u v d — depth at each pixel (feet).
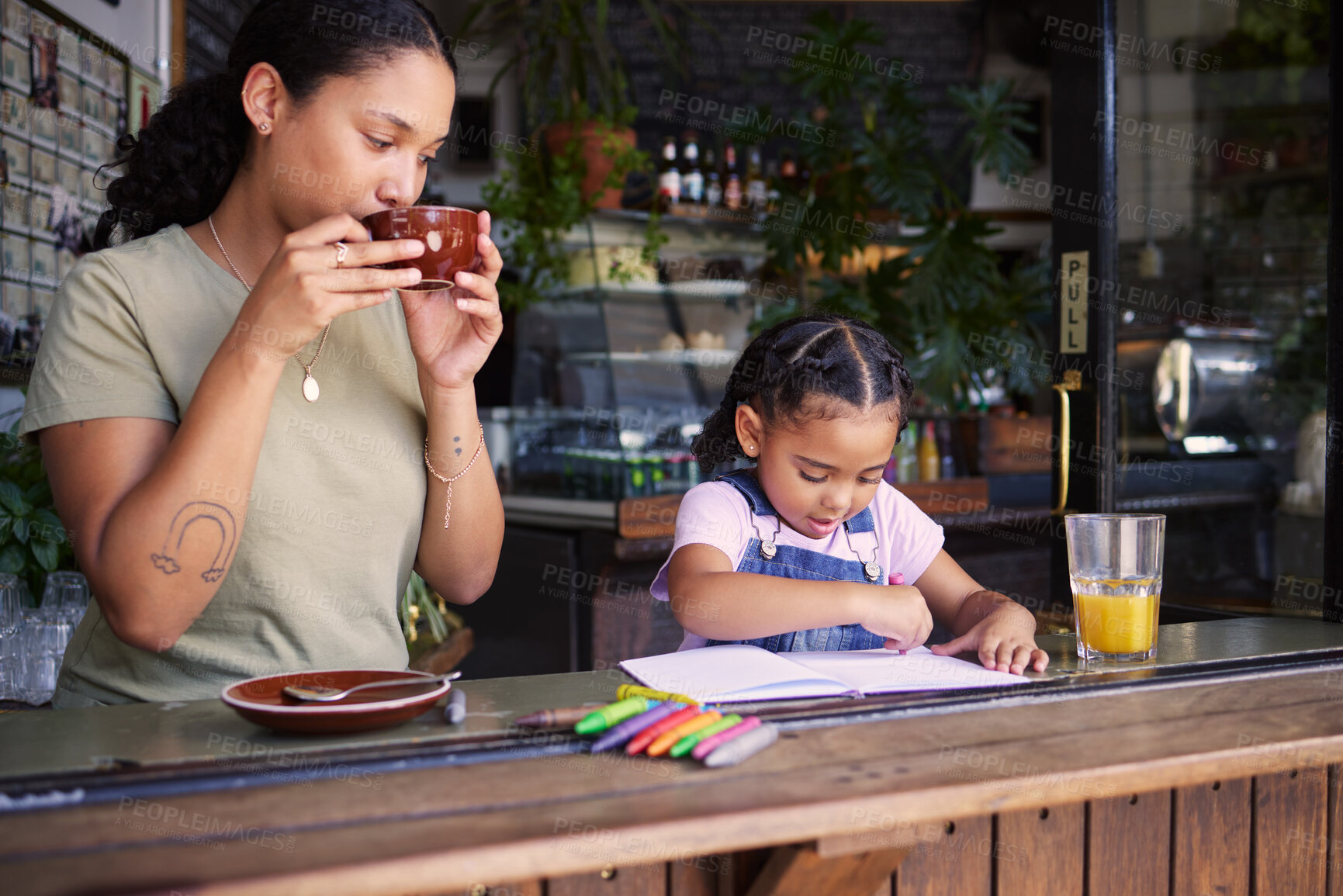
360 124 3.18
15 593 5.19
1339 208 4.36
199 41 10.27
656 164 15.65
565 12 10.64
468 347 3.55
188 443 2.91
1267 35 7.33
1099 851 3.04
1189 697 3.13
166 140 3.48
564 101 11.10
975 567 10.86
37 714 2.90
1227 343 7.32
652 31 16.07
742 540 4.38
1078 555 3.61
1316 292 7.45
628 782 2.35
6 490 5.90
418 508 3.76
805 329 4.23
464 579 4.01
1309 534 6.70
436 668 6.40
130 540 2.89
